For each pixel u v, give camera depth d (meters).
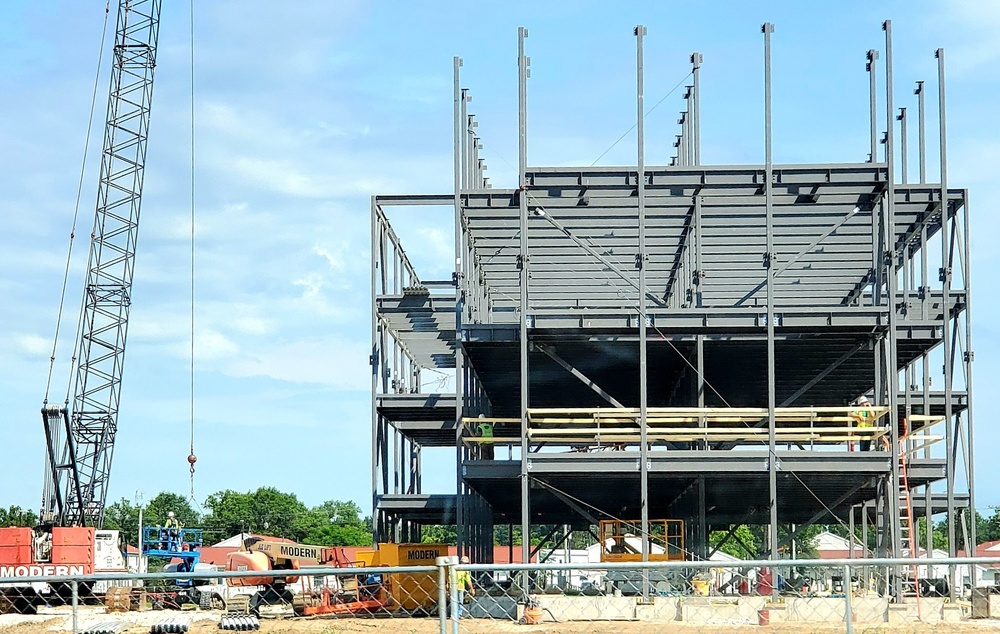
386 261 41.00
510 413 42.72
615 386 38.69
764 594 30.39
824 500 36.56
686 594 29.95
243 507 126.12
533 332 30.92
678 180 30.97
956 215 33.06
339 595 35.12
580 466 29.98
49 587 39.94
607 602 26.92
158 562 56.47
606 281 37.38
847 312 30.16
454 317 41.28
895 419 29.52
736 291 36.94
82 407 57.84
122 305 59.09
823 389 38.22
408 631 22.27
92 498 57.09
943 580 34.34
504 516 45.19
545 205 31.61
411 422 42.31
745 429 30.05
